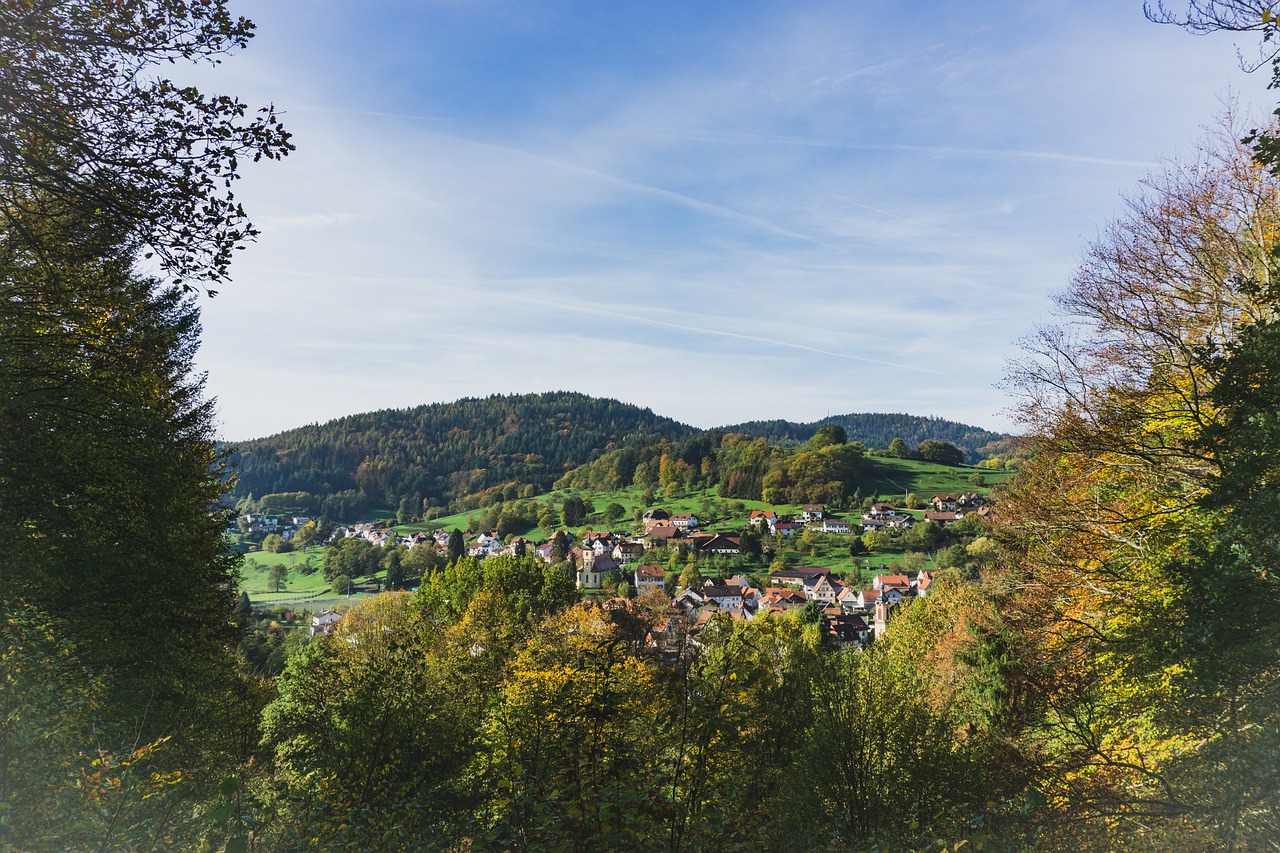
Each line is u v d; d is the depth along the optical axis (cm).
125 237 926
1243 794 771
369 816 811
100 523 1498
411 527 18538
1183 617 881
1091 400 1709
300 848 732
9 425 1232
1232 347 955
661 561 12094
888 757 1579
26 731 884
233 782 485
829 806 1561
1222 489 864
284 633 7619
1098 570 1625
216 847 523
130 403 1639
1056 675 1772
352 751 1463
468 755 1658
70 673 1292
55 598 1379
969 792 1505
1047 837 989
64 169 842
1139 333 1662
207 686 1870
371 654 1880
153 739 1402
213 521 2073
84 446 1456
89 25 795
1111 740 1308
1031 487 1955
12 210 946
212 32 838
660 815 521
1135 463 1594
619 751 577
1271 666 777
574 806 516
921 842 1055
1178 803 890
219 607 2050
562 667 2081
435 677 2330
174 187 858
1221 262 1584
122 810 613
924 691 2059
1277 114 794
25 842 593
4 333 1186
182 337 2009
